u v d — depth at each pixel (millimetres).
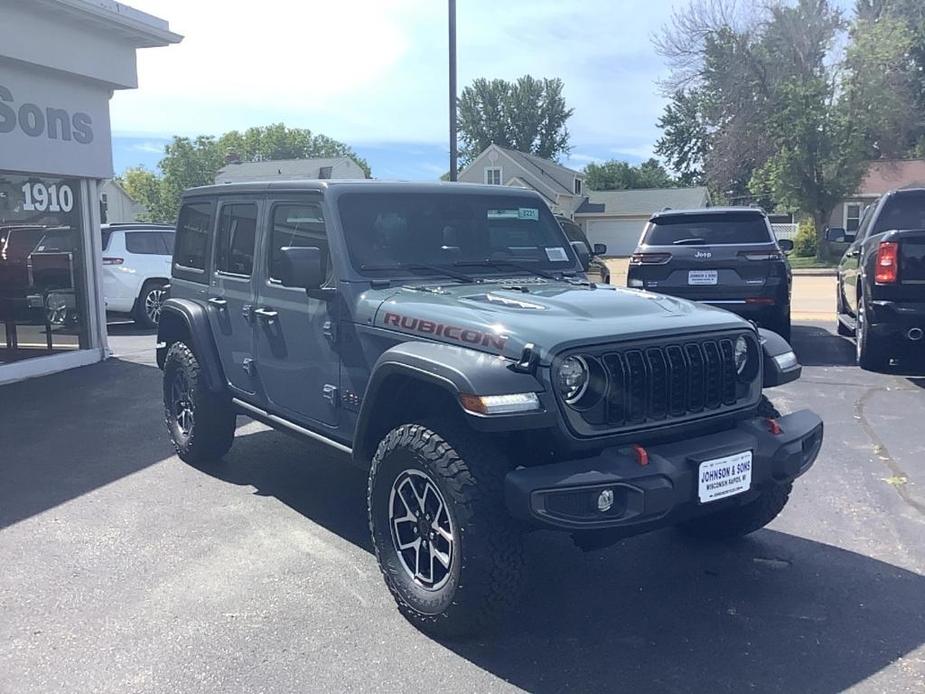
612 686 3371
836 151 35000
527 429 3434
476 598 3510
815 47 37500
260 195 5266
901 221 9617
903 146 42125
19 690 3342
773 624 3867
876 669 3471
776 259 9750
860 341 9078
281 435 7199
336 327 4473
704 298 9891
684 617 3947
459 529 3500
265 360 5207
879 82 34969
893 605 4023
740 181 47531
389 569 3943
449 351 3693
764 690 3332
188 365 6027
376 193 4770
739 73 38562
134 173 92000
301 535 4957
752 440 3809
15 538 4914
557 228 5465
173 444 6707
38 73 9664
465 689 3352
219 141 99125
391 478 3891
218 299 5742
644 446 3658
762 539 4840
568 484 3303
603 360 3545
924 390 8383
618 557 4645
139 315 14500
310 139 102625
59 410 8164
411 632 3807
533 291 4383
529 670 3494
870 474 5863
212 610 4012
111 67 10430
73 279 10641
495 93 89375
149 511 5355
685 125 67062
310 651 3639
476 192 5141
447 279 4676
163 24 10492
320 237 4656
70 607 4047
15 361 9758
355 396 4387
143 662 3549
